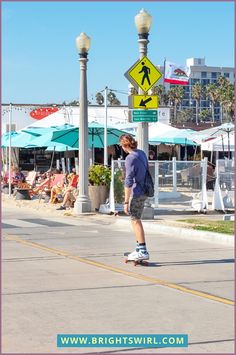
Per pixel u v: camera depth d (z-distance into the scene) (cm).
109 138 4306
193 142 5519
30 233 2402
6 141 5044
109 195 3212
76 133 4012
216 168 3272
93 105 6819
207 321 1104
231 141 5106
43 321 1095
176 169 3300
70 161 6650
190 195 3275
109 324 1077
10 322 1087
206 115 17362
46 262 1720
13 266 1650
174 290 1357
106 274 1542
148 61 2705
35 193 4144
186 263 1717
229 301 1255
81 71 3177
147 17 2662
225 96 15038
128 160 1634
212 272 1579
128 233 2419
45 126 6138
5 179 4756
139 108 2702
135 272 1573
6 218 3011
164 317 1128
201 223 2597
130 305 1216
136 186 1647
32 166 7069
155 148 6756
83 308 1188
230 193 3253
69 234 2377
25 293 1316
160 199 3294
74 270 1595
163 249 1995
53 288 1368
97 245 2067
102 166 3328
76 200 3219
